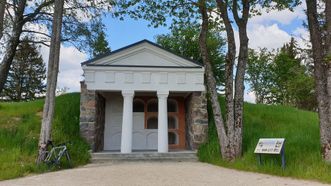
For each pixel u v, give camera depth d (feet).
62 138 54.49
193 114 62.54
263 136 53.21
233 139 47.83
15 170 38.06
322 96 38.42
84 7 63.31
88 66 60.23
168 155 57.06
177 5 51.88
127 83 60.95
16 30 60.80
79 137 58.23
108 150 66.44
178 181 32.37
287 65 128.16
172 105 71.61
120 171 39.99
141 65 61.41
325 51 38.70
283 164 38.22
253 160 43.39
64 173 38.81
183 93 66.95
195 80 62.59
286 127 59.77
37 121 60.39
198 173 38.50
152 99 70.59
